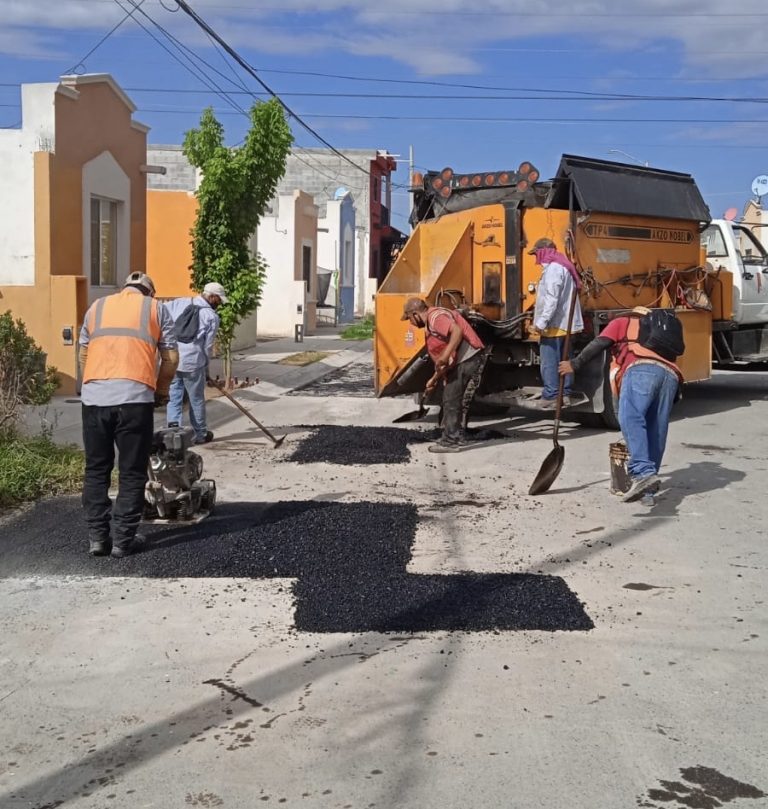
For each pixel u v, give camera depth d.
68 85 13.61
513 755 3.71
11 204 13.22
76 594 5.53
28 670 4.51
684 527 7.04
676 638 4.91
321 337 27.98
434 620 5.10
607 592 5.62
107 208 15.40
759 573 5.99
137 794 3.45
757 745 3.80
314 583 5.69
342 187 40.44
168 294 21.36
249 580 5.77
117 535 6.14
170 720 4.02
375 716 4.04
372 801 3.39
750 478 8.73
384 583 5.67
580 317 10.69
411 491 8.16
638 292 11.90
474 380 9.96
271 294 27.80
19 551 6.30
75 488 7.88
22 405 9.59
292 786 3.49
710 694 4.26
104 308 6.25
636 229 11.80
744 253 14.83
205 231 14.59
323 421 12.05
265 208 15.12
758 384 16.81
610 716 4.04
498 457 9.71
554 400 10.70
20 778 3.57
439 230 11.63
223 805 3.38
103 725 3.97
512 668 4.52
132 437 6.11
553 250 10.50
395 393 11.16
